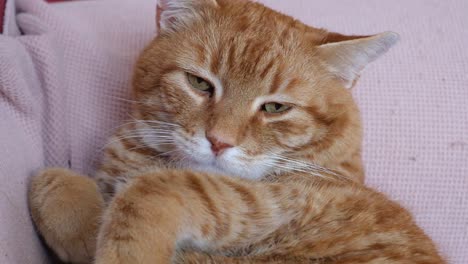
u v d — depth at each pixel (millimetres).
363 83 481
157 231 343
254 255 367
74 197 396
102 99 475
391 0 514
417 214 477
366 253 366
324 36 413
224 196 362
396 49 489
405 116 478
